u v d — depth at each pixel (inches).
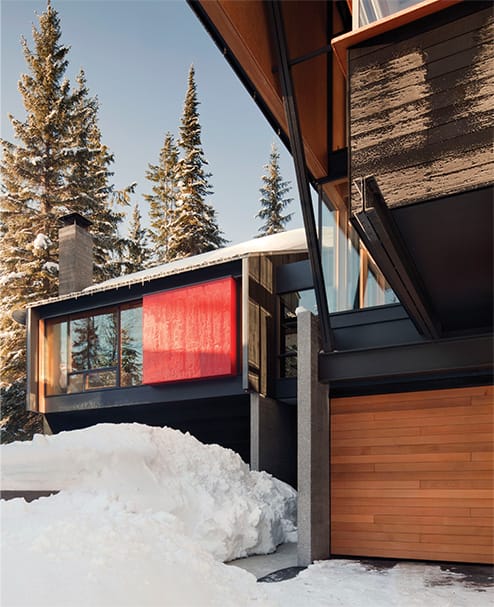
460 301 238.5
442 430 261.7
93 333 531.2
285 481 446.6
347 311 306.3
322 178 342.6
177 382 465.1
